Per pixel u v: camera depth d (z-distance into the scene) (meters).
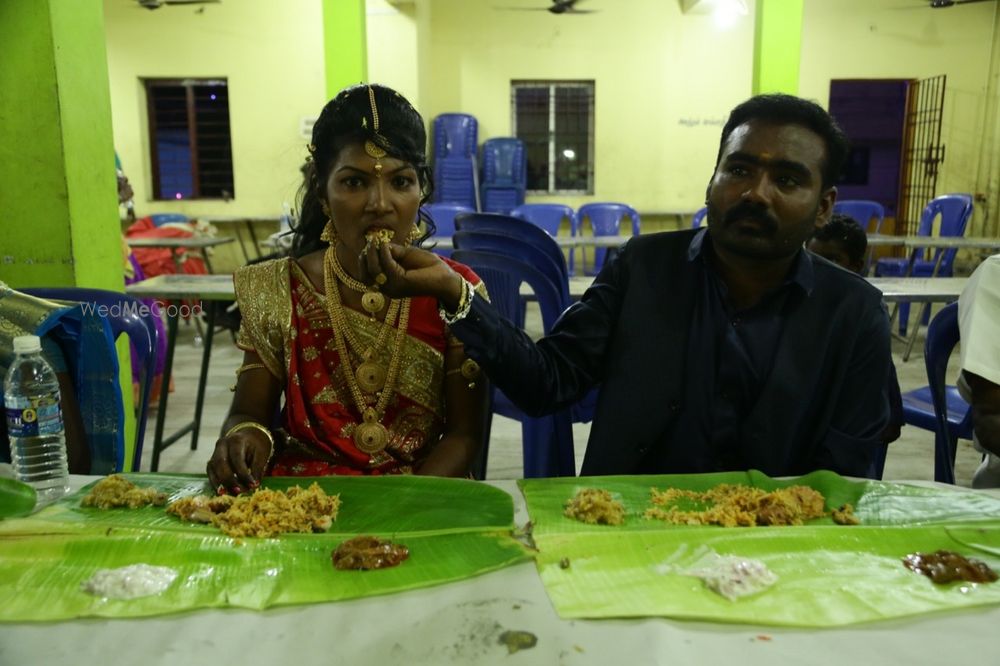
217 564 0.98
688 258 1.52
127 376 3.23
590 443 1.53
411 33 7.84
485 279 2.71
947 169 9.07
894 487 1.24
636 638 0.83
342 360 1.47
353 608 0.89
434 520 1.10
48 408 1.34
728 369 1.46
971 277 1.71
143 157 8.62
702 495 1.21
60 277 2.88
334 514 1.13
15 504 1.16
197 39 8.41
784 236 1.34
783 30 6.21
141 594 0.91
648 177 9.12
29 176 2.82
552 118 9.14
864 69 8.88
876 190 9.27
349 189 1.37
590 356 1.57
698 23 8.80
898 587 0.93
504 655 0.80
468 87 8.97
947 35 8.81
